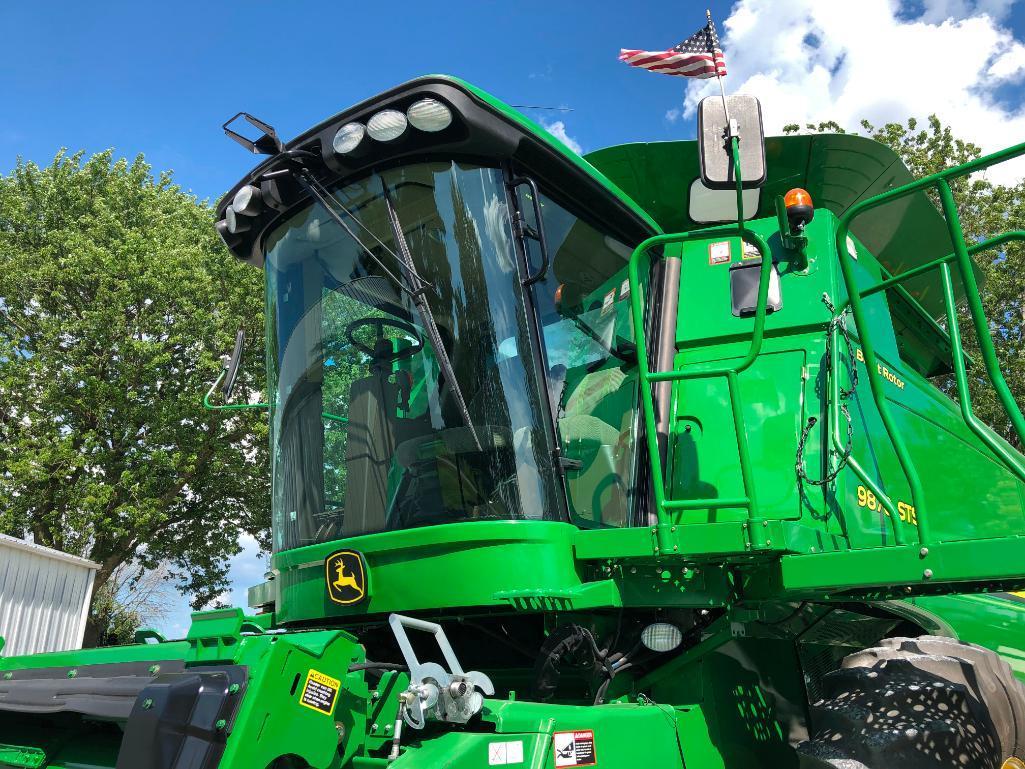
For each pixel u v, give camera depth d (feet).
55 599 43.60
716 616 11.34
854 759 9.43
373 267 12.10
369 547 11.00
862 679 10.41
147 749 7.47
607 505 12.02
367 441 11.85
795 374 12.79
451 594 10.32
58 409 73.56
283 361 13.25
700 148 10.31
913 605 13.84
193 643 8.39
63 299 80.94
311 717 7.76
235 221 13.58
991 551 8.95
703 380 13.25
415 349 11.52
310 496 12.51
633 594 10.55
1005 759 10.55
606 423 12.39
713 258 14.07
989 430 10.35
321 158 12.18
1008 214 75.31
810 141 16.20
